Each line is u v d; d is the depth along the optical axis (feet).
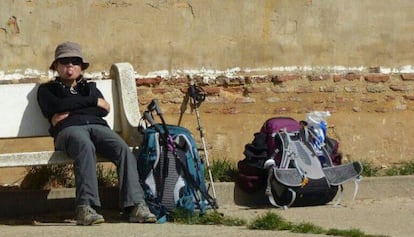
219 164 49.47
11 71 49.47
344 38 53.16
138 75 50.83
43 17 49.78
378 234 37.96
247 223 40.40
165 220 41.24
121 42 50.62
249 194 47.26
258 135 47.34
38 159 41.65
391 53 53.67
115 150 41.60
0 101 44.21
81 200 40.16
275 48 52.34
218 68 51.75
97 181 42.80
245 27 51.98
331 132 52.85
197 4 51.47
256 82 52.03
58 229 38.83
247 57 52.08
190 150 42.32
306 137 46.93
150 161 41.73
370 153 53.26
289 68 52.54
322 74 52.85
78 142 40.70
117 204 45.44
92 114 42.57
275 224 38.88
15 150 49.06
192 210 41.52
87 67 45.57
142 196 41.11
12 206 44.14
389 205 46.73
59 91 42.47
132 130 44.57
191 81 51.31
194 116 51.31
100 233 37.32
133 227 39.17
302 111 52.60
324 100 52.85
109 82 45.88
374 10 53.42
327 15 52.90
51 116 42.47
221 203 46.91
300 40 52.65
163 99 51.06
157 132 42.04
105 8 50.42
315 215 43.24
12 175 48.65
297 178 45.34
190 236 36.40
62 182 46.80
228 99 51.75
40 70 49.75
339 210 44.93
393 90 53.57
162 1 51.06
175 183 41.52
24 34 49.67
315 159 46.34
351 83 53.16
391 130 53.52
